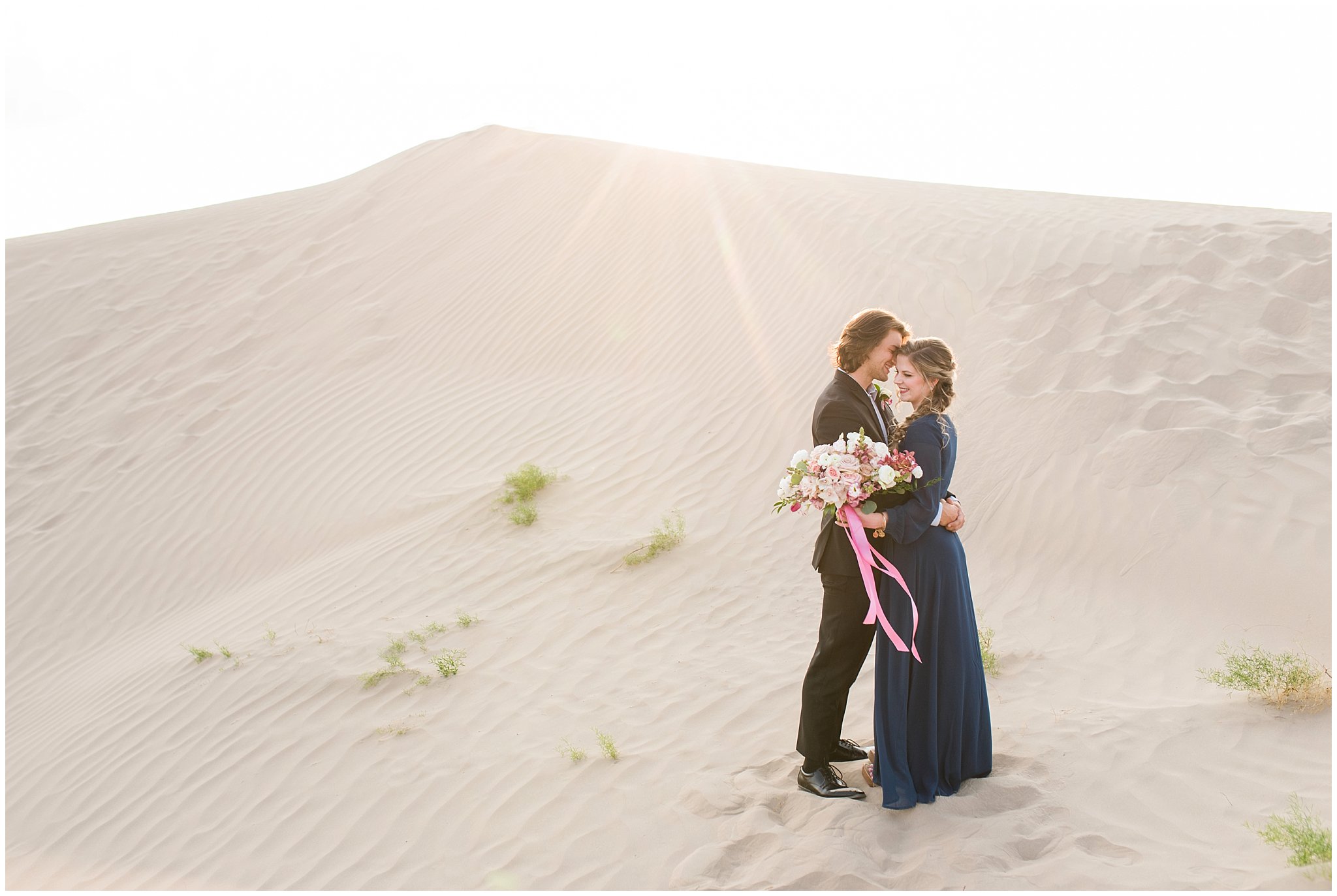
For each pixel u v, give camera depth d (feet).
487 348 38.45
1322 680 14.94
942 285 32.78
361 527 29.99
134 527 34.35
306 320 46.11
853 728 15.67
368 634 22.79
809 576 22.86
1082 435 24.17
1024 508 23.09
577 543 25.45
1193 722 14.14
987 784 12.98
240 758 18.67
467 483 30.12
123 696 23.20
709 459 28.73
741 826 13.04
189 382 43.75
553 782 15.52
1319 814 11.23
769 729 16.06
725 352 33.68
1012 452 24.70
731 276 37.88
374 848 14.87
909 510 12.10
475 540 26.81
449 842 14.56
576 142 57.41
